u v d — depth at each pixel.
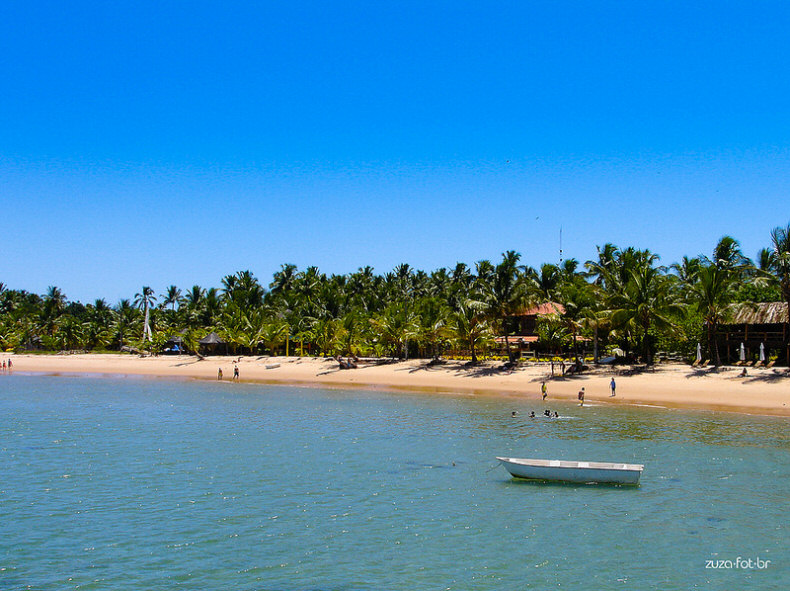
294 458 34.12
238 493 27.52
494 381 68.31
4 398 63.97
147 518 24.28
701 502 25.88
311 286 131.12
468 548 21.30
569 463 29.20
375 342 89.56
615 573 19.30
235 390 70.69
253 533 22.70
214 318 124.06
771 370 59.00
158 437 40.38
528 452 35.22
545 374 68.19
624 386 59.56
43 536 22.45
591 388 60.16
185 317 134.75
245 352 114.25
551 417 46.81
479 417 47.69
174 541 21.97
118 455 34.91
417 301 92.12
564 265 108.31
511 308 71.19
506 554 20.77
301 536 22.41
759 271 58.75
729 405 50.50
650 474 30.23
